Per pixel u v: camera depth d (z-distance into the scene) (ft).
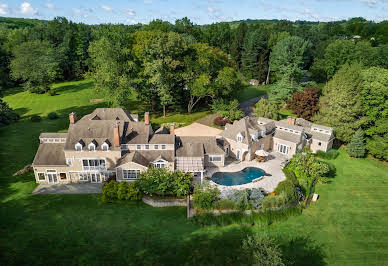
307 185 176.45
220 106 275.18
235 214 141.59
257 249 104.63
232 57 526.16
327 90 241.76
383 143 210.18
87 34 499.10
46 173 167.12
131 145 172.14
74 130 172.55
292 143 206.90
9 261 111.65
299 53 333.01
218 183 170.71
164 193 155.74
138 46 255.29
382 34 501.97
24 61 353.72
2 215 138.41
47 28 489.26
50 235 126.82
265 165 195.21
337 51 353.31
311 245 128.77
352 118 225.76
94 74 275.80
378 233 138.41
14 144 217.77
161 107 308.19
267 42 486.79
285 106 325.21
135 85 277.23
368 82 224.33
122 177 165.58
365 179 189.98
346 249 127.54
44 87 371.76
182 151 178.60
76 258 115.44
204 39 516.73
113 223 136.67
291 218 146.82
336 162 213.05
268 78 454.81
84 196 157.79
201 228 136.26
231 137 205.57
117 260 115.44
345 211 154.51
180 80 274.98
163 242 126.11
